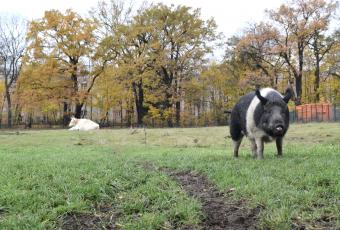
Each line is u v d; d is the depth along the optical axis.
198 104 58.28
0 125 55.91
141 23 53.03
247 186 7.81
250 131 11.59
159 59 51.03
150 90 53.09
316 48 57.59
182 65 53.34
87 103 53.78
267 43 56.44
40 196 7.84
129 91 52.28
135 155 15.21
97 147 21.08
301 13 54.97
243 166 9.95
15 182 8.94
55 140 26.00
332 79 58.75
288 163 9.98
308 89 60.44
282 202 6.95
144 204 7.41
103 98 53.91
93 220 7.01
